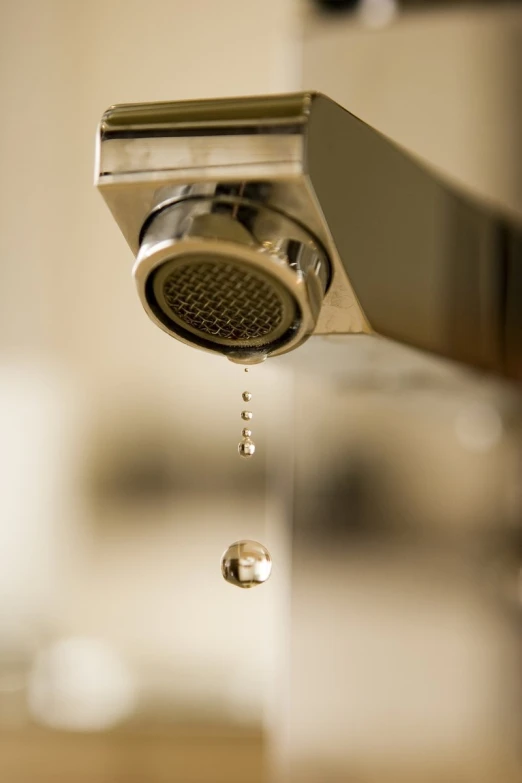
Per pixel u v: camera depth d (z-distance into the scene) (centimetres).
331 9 53
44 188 122
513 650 55
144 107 23
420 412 56
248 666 115
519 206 51
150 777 76
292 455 57
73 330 123
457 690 55
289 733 57
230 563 28
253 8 108
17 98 121
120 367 122
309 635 57
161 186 23
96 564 124
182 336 24
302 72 53
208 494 121
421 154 52
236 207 23
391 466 56
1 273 123
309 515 57
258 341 24
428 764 55
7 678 98
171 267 23
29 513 126
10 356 124
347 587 56
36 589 125
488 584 55
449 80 52
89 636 122
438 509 56
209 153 23
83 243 122
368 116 53
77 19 118
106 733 82
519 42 51
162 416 122
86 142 120
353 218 24
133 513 124
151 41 113
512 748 55
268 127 23
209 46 110
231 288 23
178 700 95
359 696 56
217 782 76
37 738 81
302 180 23
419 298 28
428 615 56
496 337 32
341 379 36
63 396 124
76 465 125
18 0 120
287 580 57
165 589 122
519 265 33
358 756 56
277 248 23
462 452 56
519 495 55
